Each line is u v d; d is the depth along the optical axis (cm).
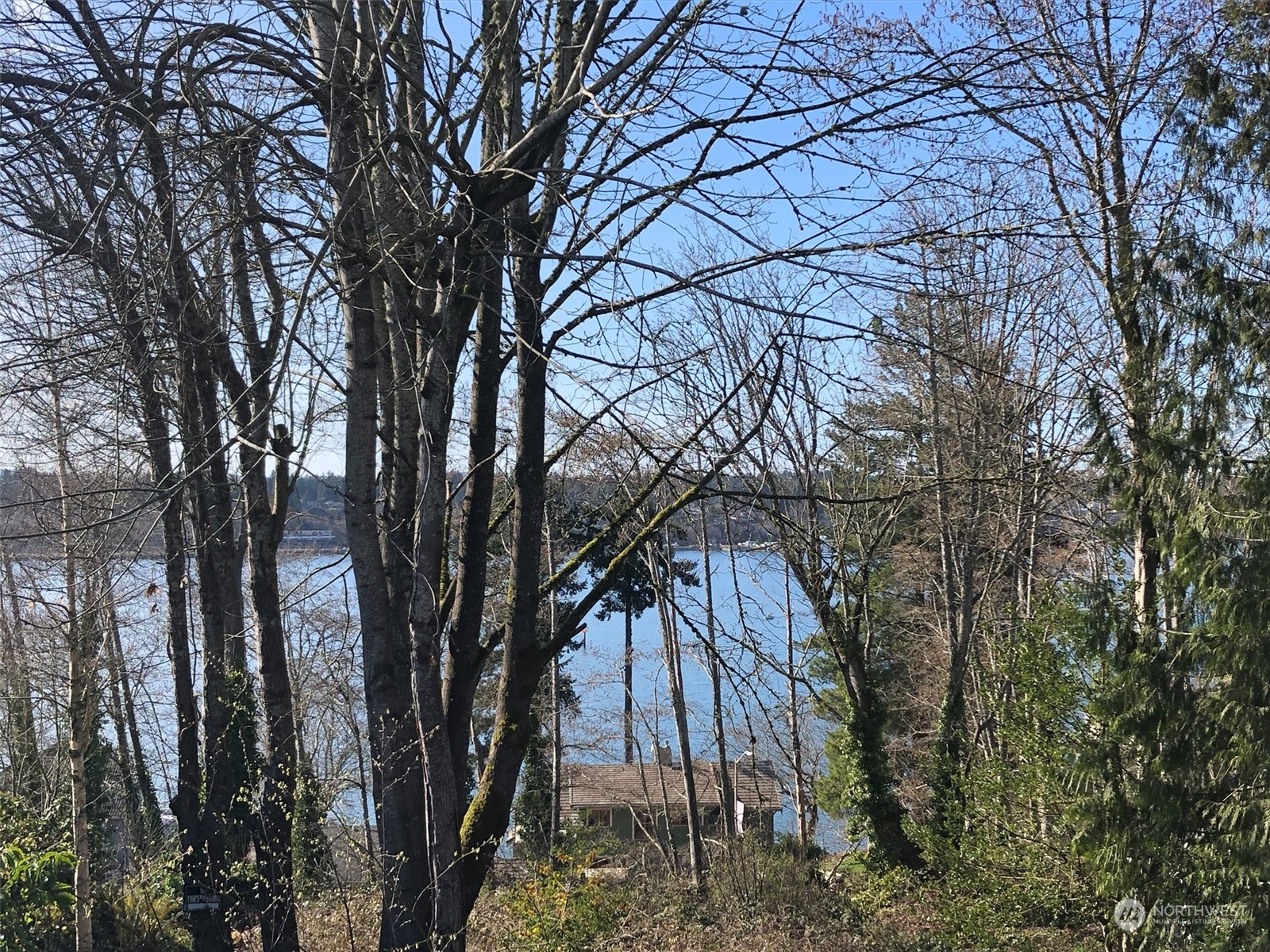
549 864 1171
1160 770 1055
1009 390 1595
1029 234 466
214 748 941
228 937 897
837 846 2853
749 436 541
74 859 935
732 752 2267
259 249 500
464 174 523
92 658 970
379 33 585
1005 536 2034
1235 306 1080
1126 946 1082
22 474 885
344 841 782
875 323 627
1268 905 970
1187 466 1079
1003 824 1184
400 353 580
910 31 612
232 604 1078
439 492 574
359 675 911
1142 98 627
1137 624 1141
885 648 2631
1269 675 1016
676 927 1307
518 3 562
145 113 513
